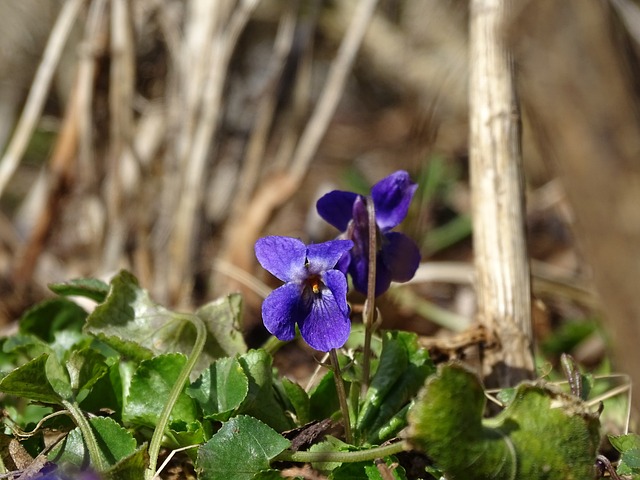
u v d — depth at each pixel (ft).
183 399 1.00
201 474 0.94
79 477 0.93
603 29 0.85
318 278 0.94
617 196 0.86
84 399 1.03
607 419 1.15
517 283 1.14
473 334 1.13
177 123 1.61
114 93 1.56
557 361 1.45
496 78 1.16
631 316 0.88
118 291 1.06
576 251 1.47
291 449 0.97
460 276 1.60
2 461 0.98
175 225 1.59
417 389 1.02
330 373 1.02
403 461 0.99
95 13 1.57
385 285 1.01
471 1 1.19
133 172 1.63
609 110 0.85
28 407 1.08
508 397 1.04
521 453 0.91
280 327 0.93
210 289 1.65
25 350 1.10
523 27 0.87
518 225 1.15
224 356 1.06
